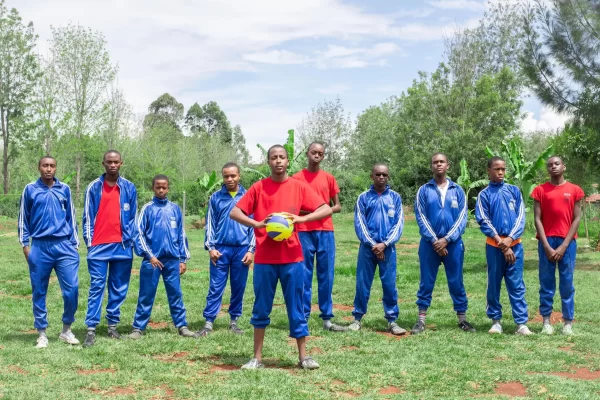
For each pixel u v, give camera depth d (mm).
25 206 6434
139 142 43375
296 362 5633
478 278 11406
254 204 5457
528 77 16594
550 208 7027
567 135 19859
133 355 5859
